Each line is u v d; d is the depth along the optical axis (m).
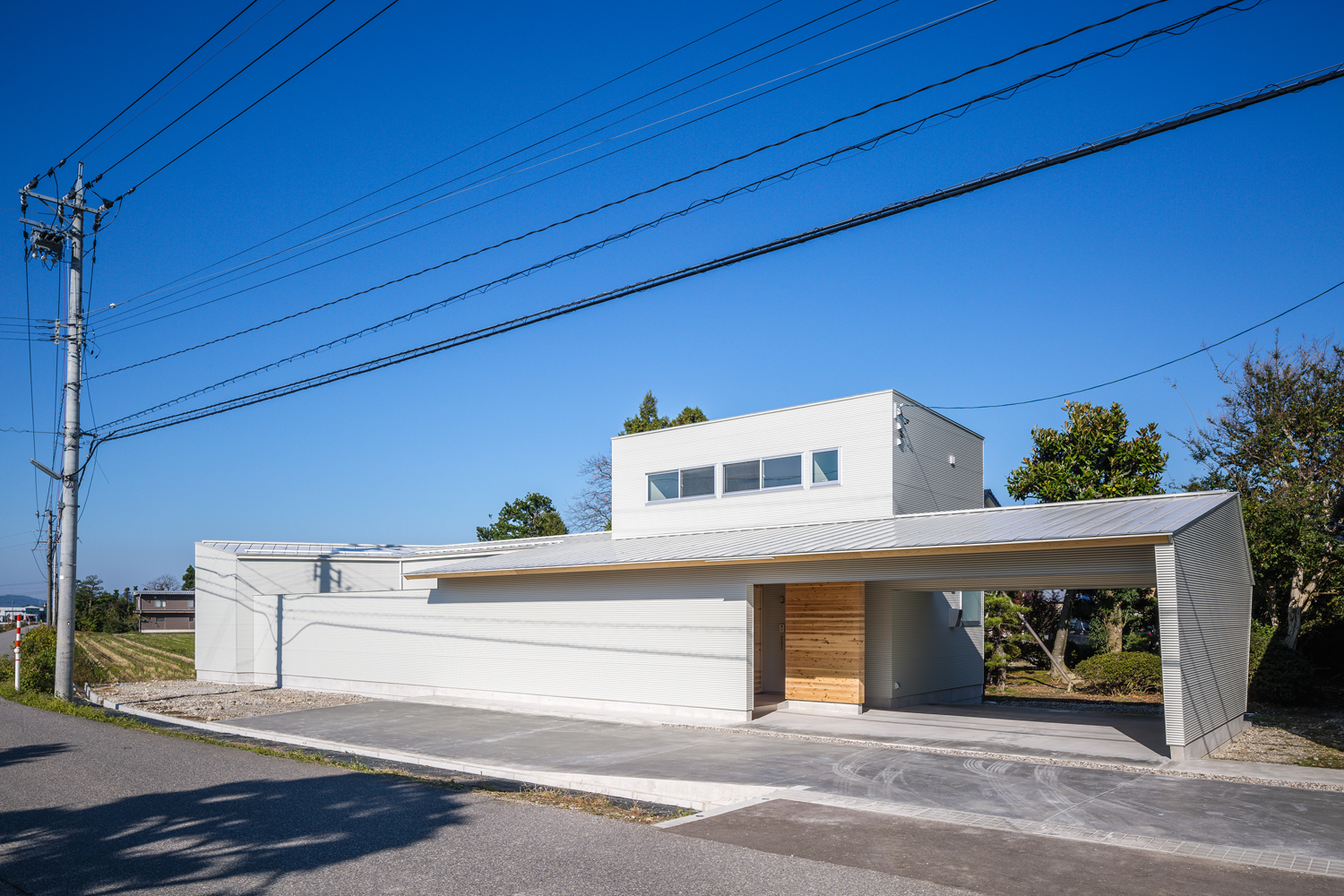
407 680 21.52
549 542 25.70
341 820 8.07
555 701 18.64
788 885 6.14
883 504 17.58
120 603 71.44
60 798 9.09
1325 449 21.83
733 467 19.88
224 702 20.39
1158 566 11.53
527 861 6.71
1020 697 22.20
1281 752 12.32
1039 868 6.63
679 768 11.27
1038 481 25.78
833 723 15.34
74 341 20.14
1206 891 6.14
